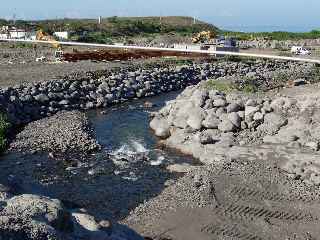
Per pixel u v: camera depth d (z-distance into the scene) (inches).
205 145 1336.1
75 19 5541.3
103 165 1242.0
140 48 3011.8
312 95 1498.5
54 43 3216.0
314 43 4040.4
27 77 2018.9
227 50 3196.4
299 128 1316.4
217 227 860.0
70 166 1224.8
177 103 1584.6
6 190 510.9
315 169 1092.5
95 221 500.1
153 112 1798.7
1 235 368.5
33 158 1270.9
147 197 1040.8
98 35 4286.4
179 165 1223.5
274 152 1208.2
